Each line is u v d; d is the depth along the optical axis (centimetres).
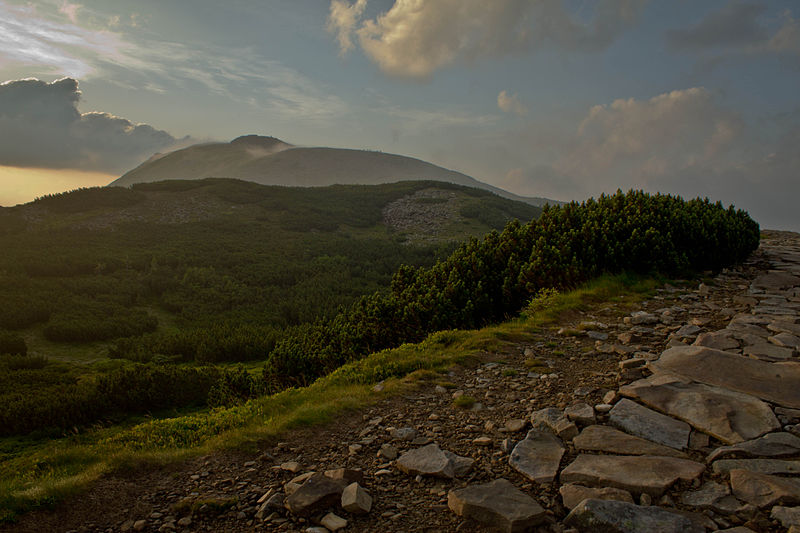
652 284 1105
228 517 397
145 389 3073
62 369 4131
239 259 7969
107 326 5125
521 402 596
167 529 382
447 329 1072
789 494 330
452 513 371
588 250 1183
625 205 1435
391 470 459
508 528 334
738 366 572
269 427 595
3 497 410
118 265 7275
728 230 1220
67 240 8294
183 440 636
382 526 362
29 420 2691
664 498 352
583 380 638
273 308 6078
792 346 638
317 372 1230
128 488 456
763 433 427
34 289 6066
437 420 576
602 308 989
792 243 1623
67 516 402
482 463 451
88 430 2647
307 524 376
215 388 1509
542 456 441
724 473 376
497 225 11731
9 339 4509
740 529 308
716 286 1076
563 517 350
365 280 7300
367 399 671
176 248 8369
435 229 11469
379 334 1130
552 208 1483
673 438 445
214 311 5950
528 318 1009
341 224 11606
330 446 535
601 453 434
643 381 579
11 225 8969
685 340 739
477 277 1232
